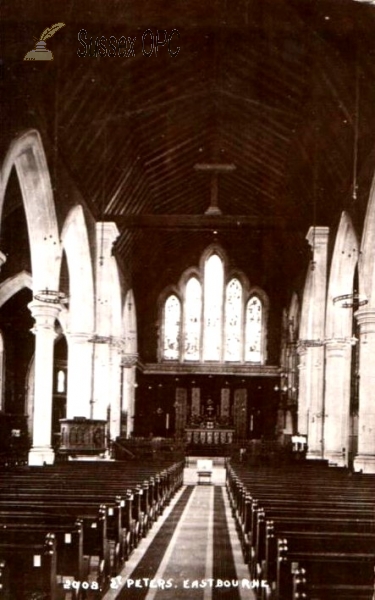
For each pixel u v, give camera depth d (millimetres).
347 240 27891
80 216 27078
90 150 25438
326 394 29875
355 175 22047
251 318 49344
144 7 20656
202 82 26328
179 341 49188
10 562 6922
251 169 33656
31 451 23594
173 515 18688
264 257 47906
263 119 28156
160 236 43469
